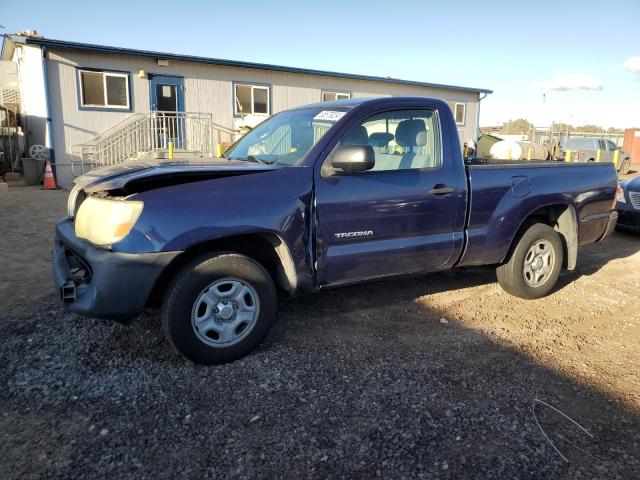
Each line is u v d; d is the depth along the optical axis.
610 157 24.73
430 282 5.50
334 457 2.59
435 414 2.98
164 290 3.53
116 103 15.16
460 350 3.83
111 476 2.41
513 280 4.85
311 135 3.95
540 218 5.24
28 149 16.89
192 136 16.48
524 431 2.84
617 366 3.65
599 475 2.50
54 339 3.80
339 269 3.83
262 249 3.75
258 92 17.69
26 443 2.62
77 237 3.56
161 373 3.35
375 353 3.73
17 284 5.16
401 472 2.49
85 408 2.95
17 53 17.25
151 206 3.18
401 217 4.00
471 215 4.38
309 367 3.49
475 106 23.88
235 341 3.50
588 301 5.07
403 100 4.20
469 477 2.47
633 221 8.32
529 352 3.83
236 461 2.54
